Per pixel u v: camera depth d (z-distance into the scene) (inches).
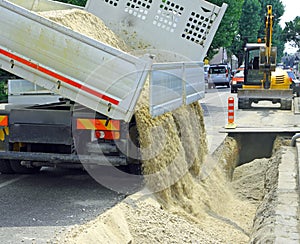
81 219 251.8
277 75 927.7
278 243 222.8
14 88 380.8
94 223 239.3
